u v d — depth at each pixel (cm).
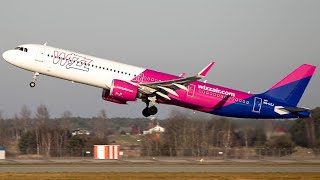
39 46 14888
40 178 10312
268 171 12612
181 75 15300
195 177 10825
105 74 14812
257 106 15888
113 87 14525
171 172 11869
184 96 15250
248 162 15738
